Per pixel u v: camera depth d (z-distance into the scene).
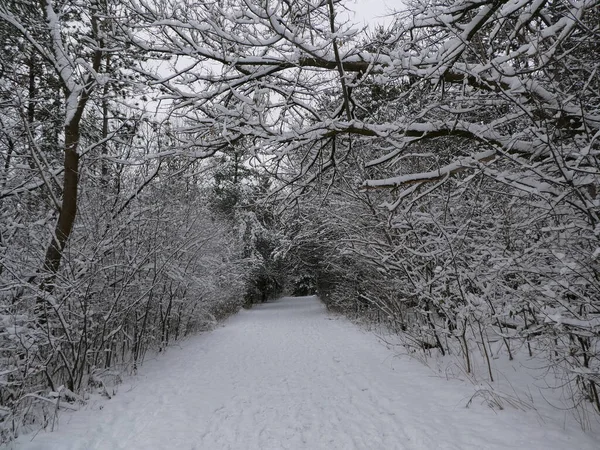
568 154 3.39
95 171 7.72
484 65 3.67
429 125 4.24
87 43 5.08
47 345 5.83
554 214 3.55
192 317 13.66
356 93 5.98
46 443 4.26
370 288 11.70
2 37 5.74
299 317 20.42
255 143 4.83
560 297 3.51
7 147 6.55
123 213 7.59
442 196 6.13
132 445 4.25
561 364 4.32
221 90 4.73
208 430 4.69
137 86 4.81
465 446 3.62
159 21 4.26
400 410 4.85
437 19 3.67
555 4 4.05
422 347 7.38
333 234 12.31
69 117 6.19
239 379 7.32
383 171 7.74
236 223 23.20
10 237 5.63
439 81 4.04
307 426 4.66
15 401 4.50
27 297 5.23
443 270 5.66
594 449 3.27
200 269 13.70
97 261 6.22
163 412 5.34
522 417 4.09
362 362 7.97
